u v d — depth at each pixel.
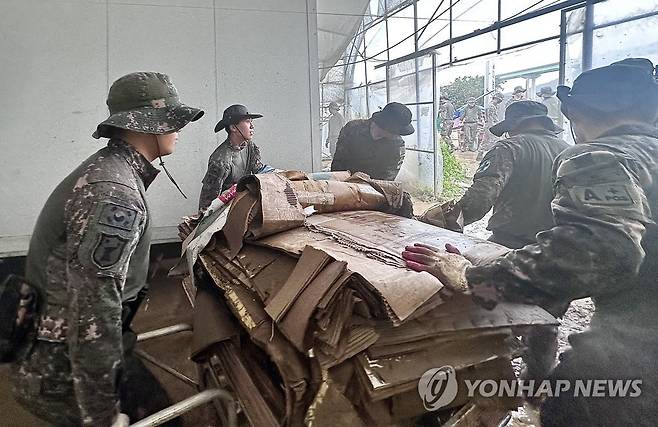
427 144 4.12
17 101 3.05
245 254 1.42
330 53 5.16
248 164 3.17
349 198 1.73
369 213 1.68
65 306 1.12
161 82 1.30
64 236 1.10
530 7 2.76
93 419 1.05
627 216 0.81
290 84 3.69
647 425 0.89
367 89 5.41
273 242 1.36
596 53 1.71
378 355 0.92
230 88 3.54
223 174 2.88
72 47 3.12
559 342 1.02
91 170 1.13
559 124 1.78
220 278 1.41
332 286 0.97
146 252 1.33
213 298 1.48
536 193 1.52
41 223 1.14
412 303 0.91
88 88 3.19
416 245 1.11
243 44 3.54
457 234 1.33
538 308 0.96
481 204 1.63
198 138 3.50
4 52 2.99
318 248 1.17
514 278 0.94
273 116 3.68
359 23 4.92
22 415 1.90
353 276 0.97
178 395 1.86
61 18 3.08
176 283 2.63
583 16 1.78
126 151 1.23
